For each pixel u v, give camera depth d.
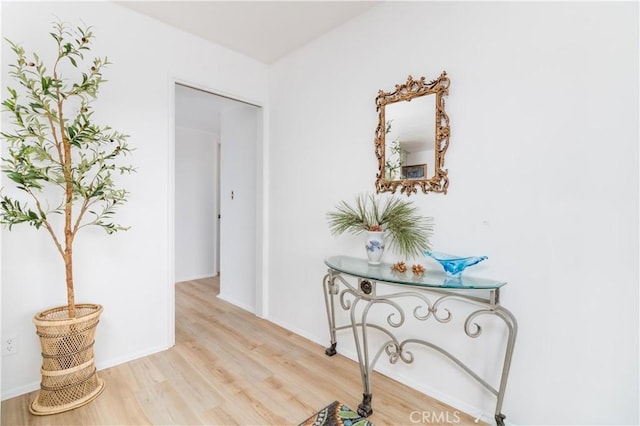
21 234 1.79
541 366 1.46
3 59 1.74
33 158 1.70
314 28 2.40
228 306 3.49
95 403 1.73
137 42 2.21
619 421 1.28
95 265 2.06
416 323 1.92
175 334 2.68
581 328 1.36
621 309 1.26
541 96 1.44
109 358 2.12
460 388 1.74
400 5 1.98
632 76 1.23
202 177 4.84
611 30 1.28
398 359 2.01
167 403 1.74
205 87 2.57
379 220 1.99
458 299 1.71
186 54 2.46
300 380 2.00
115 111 2.12
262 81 2.98
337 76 2.37
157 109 2.31
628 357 1.25
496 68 1.58
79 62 1.98
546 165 1.43
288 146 2.80
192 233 4.74
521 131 1.50
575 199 1.36
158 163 2.32
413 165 1.90
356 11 2.18
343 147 2.33
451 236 1.75
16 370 1.79
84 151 1.99
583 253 1.35
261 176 3.04
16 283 1.78
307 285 2.64
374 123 2.12
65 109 1.94
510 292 1.54
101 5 2.06
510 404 1.56
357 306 2.26
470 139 1.67
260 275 3.07
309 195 2.60
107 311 2.11
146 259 2.28
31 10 1.82
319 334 2.55
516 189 1.52
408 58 1.94
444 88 1.76
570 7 1.37
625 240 1.25
